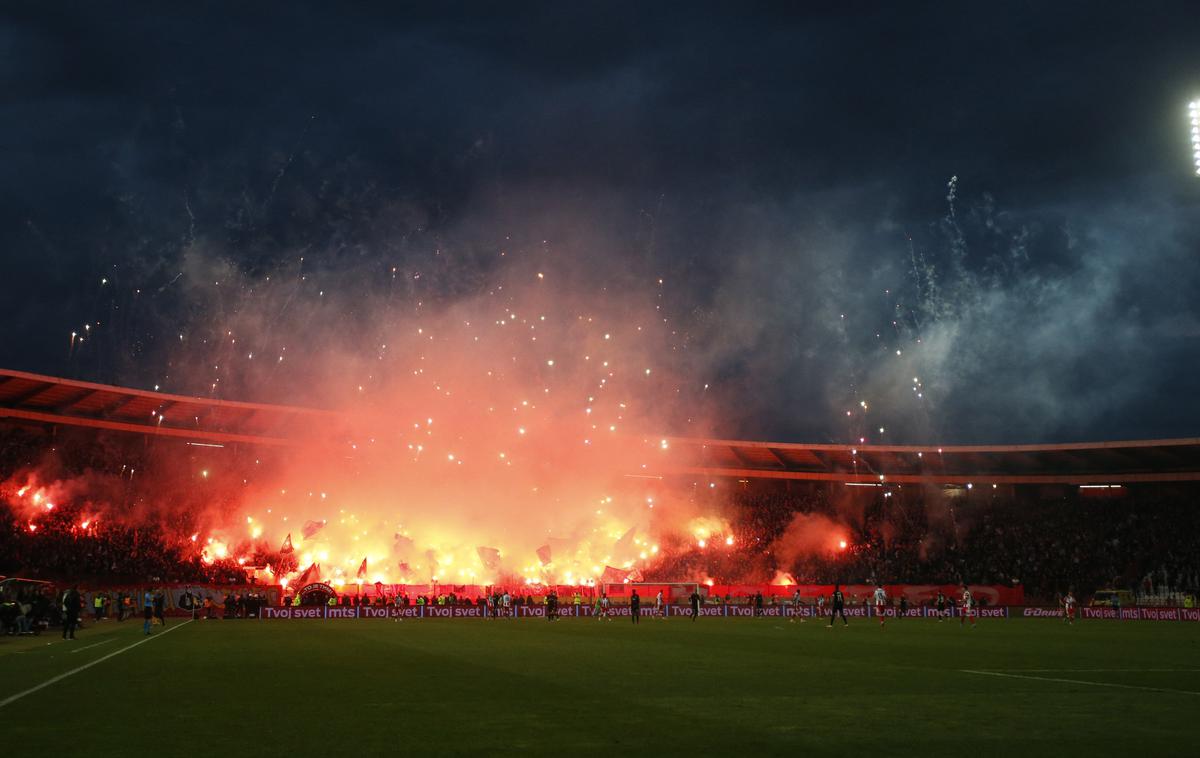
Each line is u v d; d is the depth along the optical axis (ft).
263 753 41.98
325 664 87.20
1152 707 57.47
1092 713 54.70
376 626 173.68
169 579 239.71
